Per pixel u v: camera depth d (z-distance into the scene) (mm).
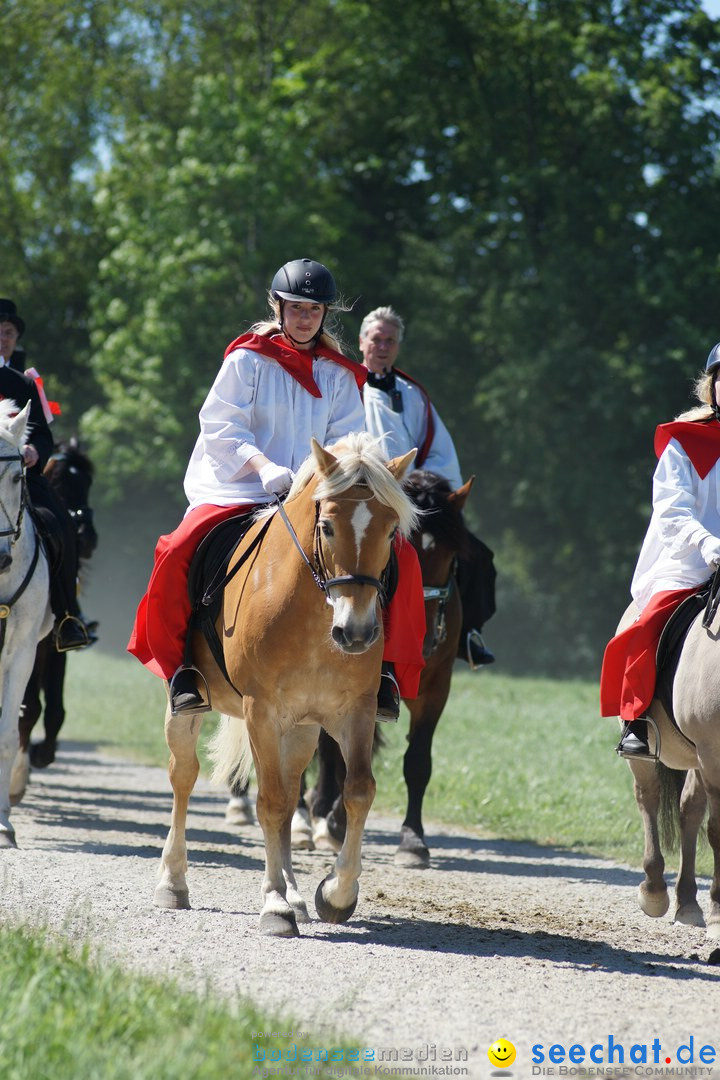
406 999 6336
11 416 11617
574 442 45875
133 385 53750
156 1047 5051
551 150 51719
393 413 12297
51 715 14594
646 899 9141
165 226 48312
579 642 51719
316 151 54031
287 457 8805
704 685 7754
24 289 60188
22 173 58781
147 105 55344
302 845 12266
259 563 7902
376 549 7078
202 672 8609
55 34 56031
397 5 52406
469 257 50000
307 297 8711
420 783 11750
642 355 45344
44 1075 4727
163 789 17188
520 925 8852
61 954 6309
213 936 7512
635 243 47906
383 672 8258
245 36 53938
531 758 19234
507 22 51844
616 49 49562
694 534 8258
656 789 9242
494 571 13266
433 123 51188
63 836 11633
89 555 15891
